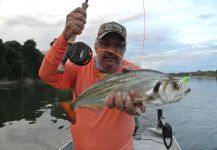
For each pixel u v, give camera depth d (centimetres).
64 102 68
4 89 838
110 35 77
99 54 79
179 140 245
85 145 79
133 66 88
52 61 72
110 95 67
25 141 246
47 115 371
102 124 78
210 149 218
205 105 421
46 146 232
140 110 67
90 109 74
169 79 66
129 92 66
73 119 68
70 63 82
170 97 66
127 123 81
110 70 80
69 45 70
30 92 720
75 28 67
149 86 66
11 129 292
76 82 82
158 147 146
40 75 75
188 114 353
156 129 171
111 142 78
